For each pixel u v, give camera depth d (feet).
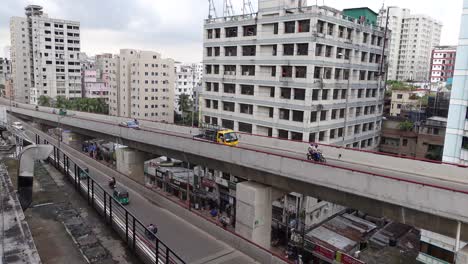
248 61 163.53
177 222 90.58
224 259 72.95
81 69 415.85
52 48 384.06
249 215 88.33
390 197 64.85
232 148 94.48
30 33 401.49
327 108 152.35
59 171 58.85
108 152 186.19
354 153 95.30
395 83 351.87
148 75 327.67
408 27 494.59
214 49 182.19
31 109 253.44
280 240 127.65
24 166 38.73
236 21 168.25
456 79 84.99
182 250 75.56
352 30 160.66
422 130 184.75
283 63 149.18
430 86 305.12
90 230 38.81
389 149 197.88
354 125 174.40
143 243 39.04
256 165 88.58
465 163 84.69
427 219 63.05
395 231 123.34
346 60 160.35
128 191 113.80
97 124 156.66
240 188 90.33
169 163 177.78
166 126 160.86
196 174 162.40
